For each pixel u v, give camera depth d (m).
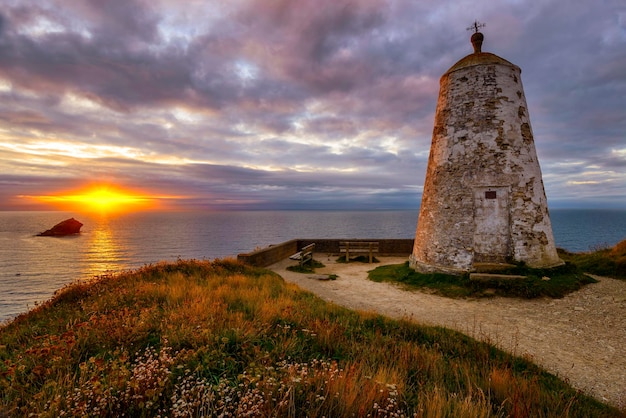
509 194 11.82
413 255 14.34
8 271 57.00
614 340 6.92
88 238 121.31
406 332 6.65
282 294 8.62
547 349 6.55
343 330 6.10
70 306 7.33
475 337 7.09
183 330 4.87
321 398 3.23
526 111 12.81
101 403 2.94
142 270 10.91
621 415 4.12
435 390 3.68
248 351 4.46
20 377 3.67
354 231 126.19
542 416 3.76
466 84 12.77
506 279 10.46
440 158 13.26
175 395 3.04
